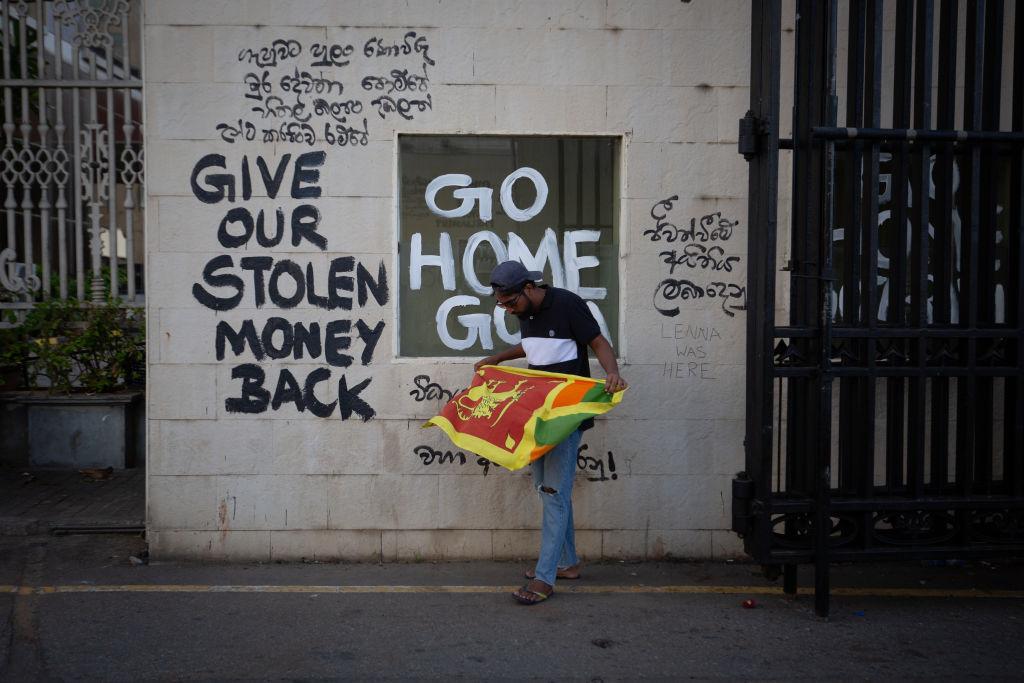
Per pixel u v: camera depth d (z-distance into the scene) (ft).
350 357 16.53
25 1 20.42
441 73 16.44
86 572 15.85
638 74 16.52
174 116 16.26
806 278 13.79
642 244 16.65
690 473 16.81
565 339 14.53
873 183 13.80
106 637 12.98
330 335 16.51
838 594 15.16
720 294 16.75
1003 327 14.38
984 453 14.46
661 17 16.49
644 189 16.62
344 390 16.52
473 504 16.65
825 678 11.82
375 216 16.51
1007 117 16.92
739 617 13.99
